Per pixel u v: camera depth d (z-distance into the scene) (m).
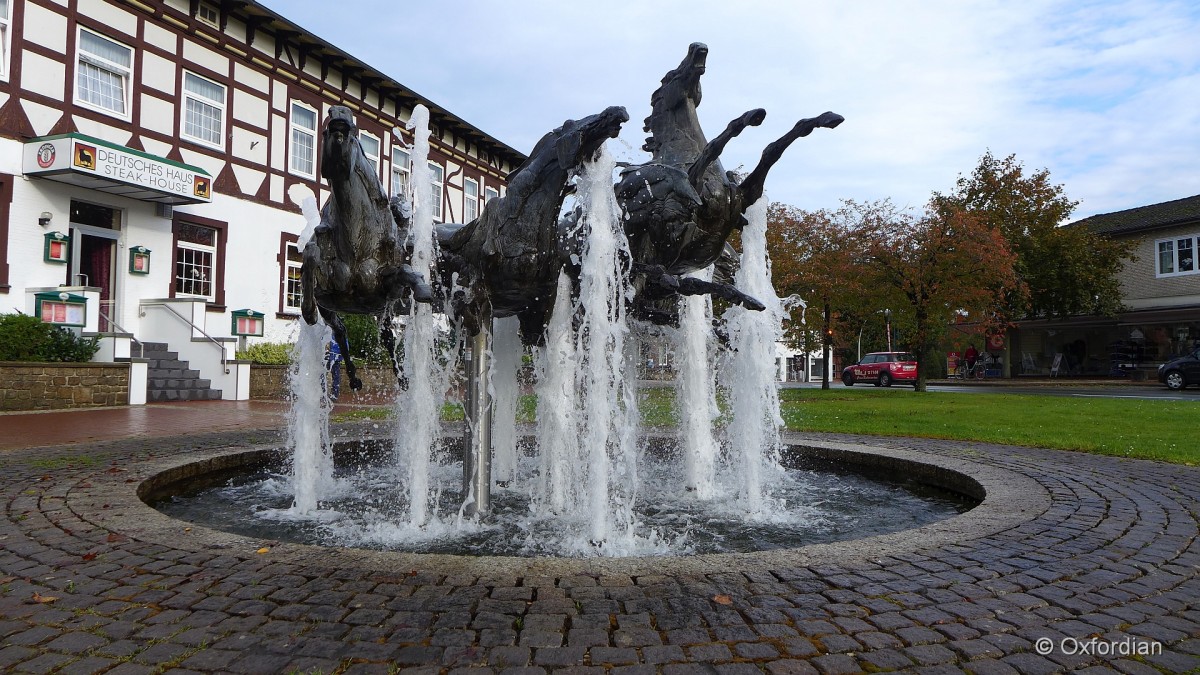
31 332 13.05
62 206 15.42
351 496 6.41
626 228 5.37
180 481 6.50
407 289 4.78
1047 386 30.31
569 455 5.84
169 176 16.47
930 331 24.47
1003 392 24.69
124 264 16.97
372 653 2.58
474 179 29.64
